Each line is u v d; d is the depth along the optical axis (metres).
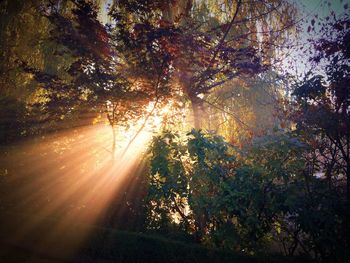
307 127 4.61
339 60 4.52
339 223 4.01
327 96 4.54
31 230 5.58
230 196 4.36
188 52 6.07
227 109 9.57
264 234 4.66
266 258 4.10
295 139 4.48
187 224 5.32
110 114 6.59
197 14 8.47
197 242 5.07
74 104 6.24
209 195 4.87
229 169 5.02
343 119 4.25
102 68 6.19
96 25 5.98
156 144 5.23
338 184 4.43
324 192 4.19
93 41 5.95
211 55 6.57
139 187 5.93
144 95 6.00
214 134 5.34
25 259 4.94
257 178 4.46
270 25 8.19
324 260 4.10
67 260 4.86
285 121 5.31
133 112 6.36
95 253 4.95
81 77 5.87
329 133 4.43
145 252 4.62
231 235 4.45
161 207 5.54
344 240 3.99
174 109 6.91
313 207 4.11
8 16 8.99
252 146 4.86
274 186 4.39
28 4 8.80
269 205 4.27
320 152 4.58
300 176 4.47
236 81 9.10
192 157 4.91
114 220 5.95
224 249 4.39
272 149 4.55
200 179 4.83
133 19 6.64
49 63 9.13
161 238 4.70
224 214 4.71
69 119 7.02
